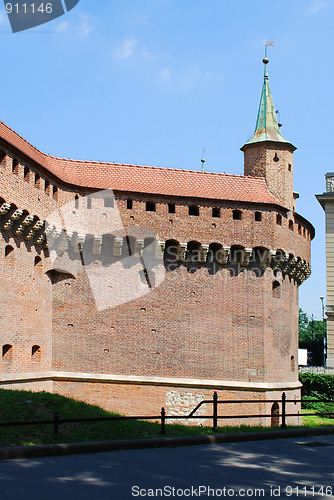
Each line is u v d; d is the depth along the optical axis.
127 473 16.41
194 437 21.80
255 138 46.94
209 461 18.50
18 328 35.44
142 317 40.91
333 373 64.50
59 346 39.59
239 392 41.59
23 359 35.97
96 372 39.78
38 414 25.56
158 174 42.62
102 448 19.67
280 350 44.97
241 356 42.16
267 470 17.55
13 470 16.33
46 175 37.38
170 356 40.88
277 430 25.14
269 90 48.66
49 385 38.78
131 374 40.19
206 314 41.91
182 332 41.28
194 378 41.03
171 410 40.31
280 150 46.50
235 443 22.53
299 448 21.84
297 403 47.28
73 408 27.53
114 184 40.62
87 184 39.97
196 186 42.66
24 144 36.88
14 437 20.86
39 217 36.25
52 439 21.00
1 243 33.66
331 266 69.25
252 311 43.00
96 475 16.02
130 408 39.84
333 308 68.25
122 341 40.41
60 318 39.81
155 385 40.25
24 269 36.19
